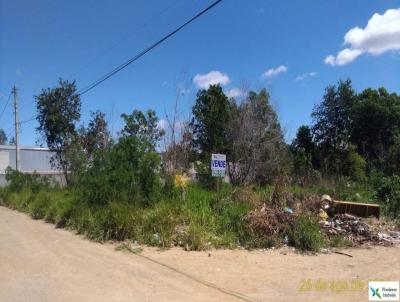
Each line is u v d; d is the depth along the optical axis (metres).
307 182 21.33
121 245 11.41
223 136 25.83
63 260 9.88
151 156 15.06
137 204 13.59
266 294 7.43
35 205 19.50
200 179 18.89
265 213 12.15
